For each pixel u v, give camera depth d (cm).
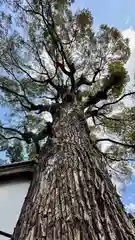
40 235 184
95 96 716
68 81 749
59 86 730
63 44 827
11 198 406
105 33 860
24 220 219
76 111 489
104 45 855
